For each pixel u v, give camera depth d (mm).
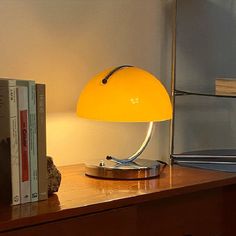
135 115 1160
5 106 956
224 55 1907
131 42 1586
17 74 1316
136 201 1048
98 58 1496
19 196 973
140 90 1190
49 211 917
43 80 1372
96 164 1284
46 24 1367
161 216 1143
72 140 1457
